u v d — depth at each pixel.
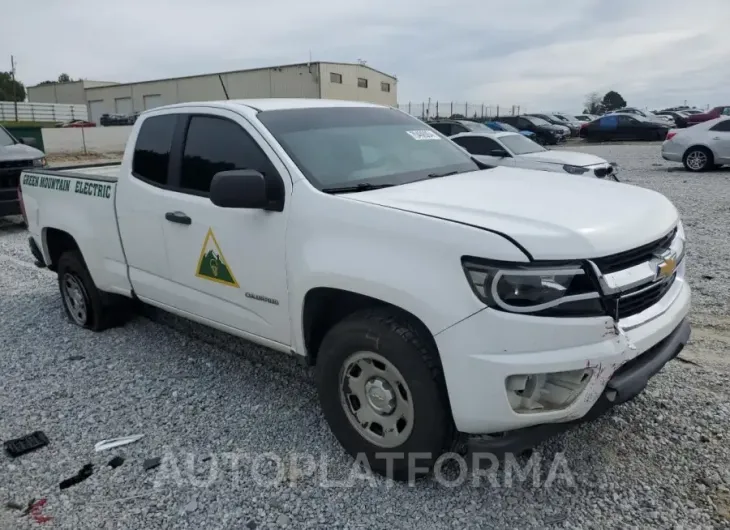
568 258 2.51
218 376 4.39
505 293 2.52
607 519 2.77
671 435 3.36
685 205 10.84
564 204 2.95
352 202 3.04
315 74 52.50
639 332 2.70
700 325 4.94
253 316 3.64
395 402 2.97
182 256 4.02
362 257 2.89
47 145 29.25
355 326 2.97
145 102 64.38
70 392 4.22
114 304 5.21
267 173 3.46
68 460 3.41
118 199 4.52
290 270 3.27
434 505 2.91
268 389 4.16
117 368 4.59
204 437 3.58
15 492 3.14
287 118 3.77
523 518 2.80
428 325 2.67
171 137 4.14
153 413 3.88
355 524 2.81
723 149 16.22
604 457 3.20
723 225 8.95
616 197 3.18
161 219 4.11
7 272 7.72
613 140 31.23
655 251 2.88
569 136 34.72
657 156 22.06
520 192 3.21
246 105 3.88
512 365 2.53
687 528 2.68
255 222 3.45
